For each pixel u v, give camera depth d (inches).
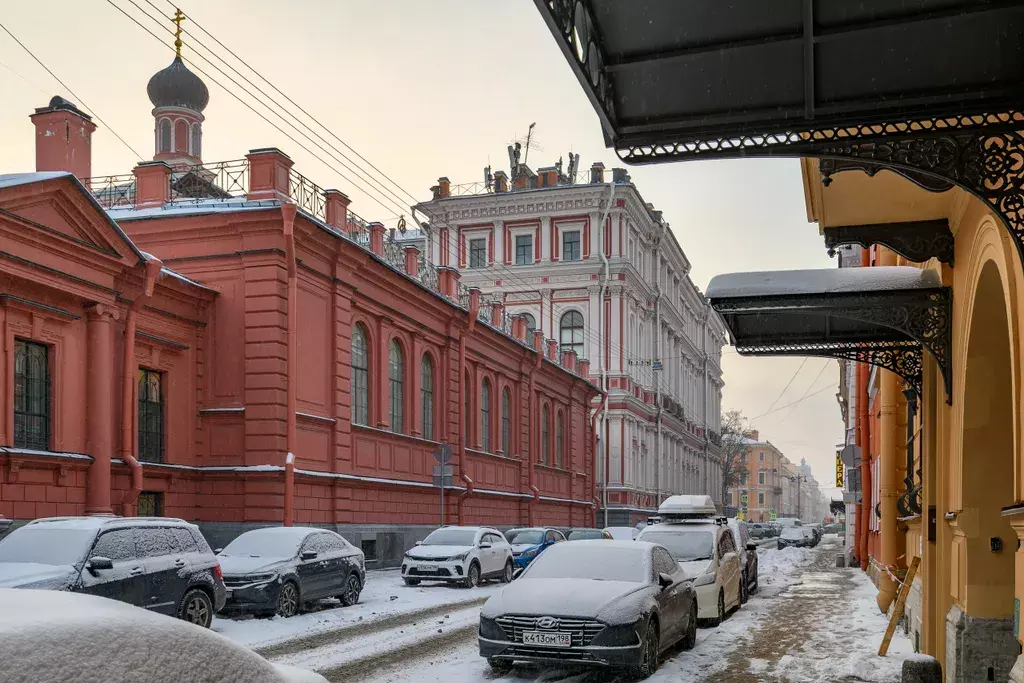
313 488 936.9
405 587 856.3
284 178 942.4
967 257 340.5
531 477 1600.6
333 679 398.0
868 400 1122.0
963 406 341.7
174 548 507.8
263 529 666.8
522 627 399.2
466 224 2331.4
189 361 885.2
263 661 108.7
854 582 1033.5
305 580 632.4
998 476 338.3
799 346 517.7
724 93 215.5
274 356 884.6
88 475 732.0
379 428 1082.7
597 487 2159.2
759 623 625.9
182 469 860.0
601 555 468.4
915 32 194.9
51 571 434.9
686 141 225.8
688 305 3016.7
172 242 920.3
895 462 667.4
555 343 1804.9
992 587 337.4
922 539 452.8
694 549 663.8
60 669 85.9
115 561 465.7
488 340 1441.9
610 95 215.9
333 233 954.1
